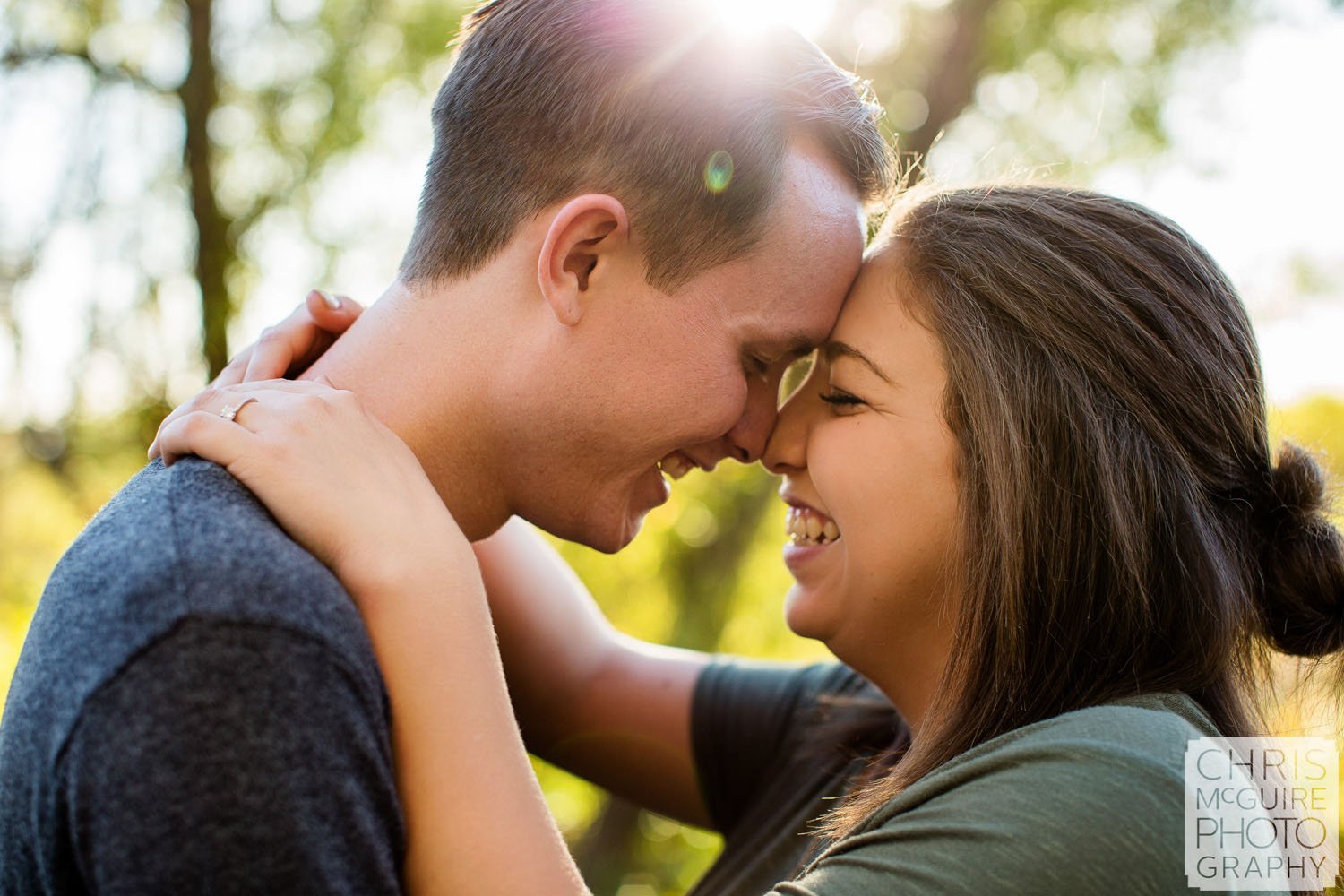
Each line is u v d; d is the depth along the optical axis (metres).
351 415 1.22
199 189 4.90
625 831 5.64
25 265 4.85
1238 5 5.84
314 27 5.34
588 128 1.31
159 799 0.92
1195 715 1.26
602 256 1.32
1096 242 1.43
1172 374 1.39
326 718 0.97
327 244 5.35
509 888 1.04
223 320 4.88
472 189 1.36
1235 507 1.44
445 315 1.36
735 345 1.38
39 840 0.99
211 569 0.98
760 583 5.94
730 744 1.95
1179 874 1.06
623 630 5.85
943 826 1.13
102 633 0.97
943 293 1.44
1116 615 1.32
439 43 5.43
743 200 1.32
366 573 1.10
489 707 1.10
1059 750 1.14
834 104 1.44
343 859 0.96
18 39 4.86
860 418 1.49
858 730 1.74
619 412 1.35
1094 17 5.96
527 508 1.42
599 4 1.35
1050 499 1.35
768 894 1.18
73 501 5.65
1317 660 1.53
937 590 1.48
